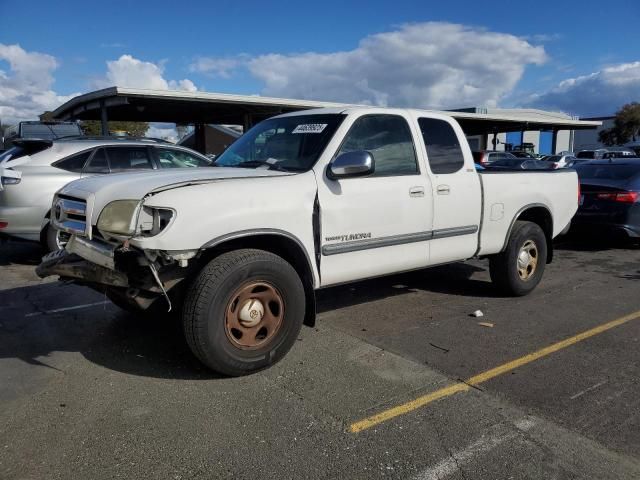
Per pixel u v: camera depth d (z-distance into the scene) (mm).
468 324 5246
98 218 3777
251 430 3262
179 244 3578
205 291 3678
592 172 9992
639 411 3521
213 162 5215
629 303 6035
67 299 6062
